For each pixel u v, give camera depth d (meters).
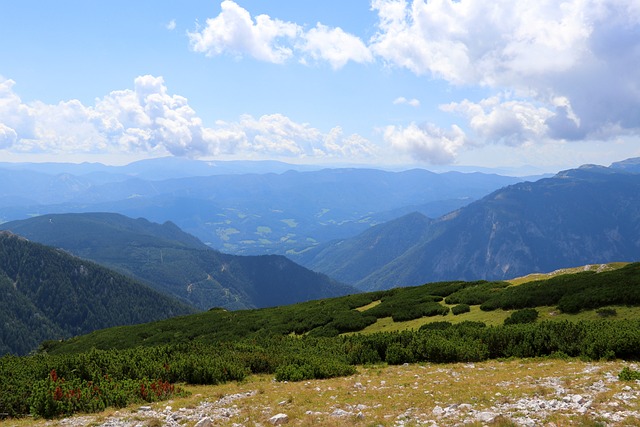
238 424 15.05
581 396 14.73
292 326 54.88
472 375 21.92
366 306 60.75
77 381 21.30
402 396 17.61
